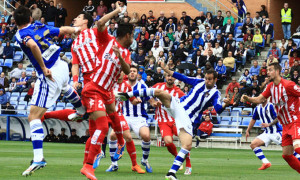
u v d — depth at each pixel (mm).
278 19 58688
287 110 16562
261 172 19703
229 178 16359
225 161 26234
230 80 47875
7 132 44719
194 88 15547
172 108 14531
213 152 35031
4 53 55094
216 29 52500
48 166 19750
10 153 27578
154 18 56781
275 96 16719
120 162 23609
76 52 14961
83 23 15383
